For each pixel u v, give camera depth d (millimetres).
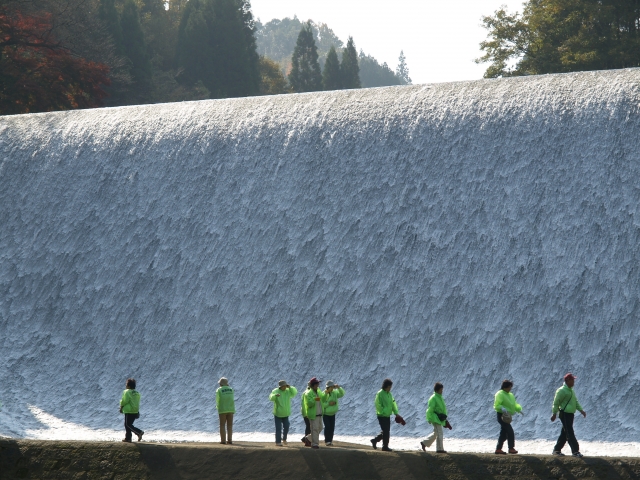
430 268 27906
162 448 17484
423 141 30516
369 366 26844
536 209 27688
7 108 50688
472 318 26516
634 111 28047
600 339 24812
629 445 21984
